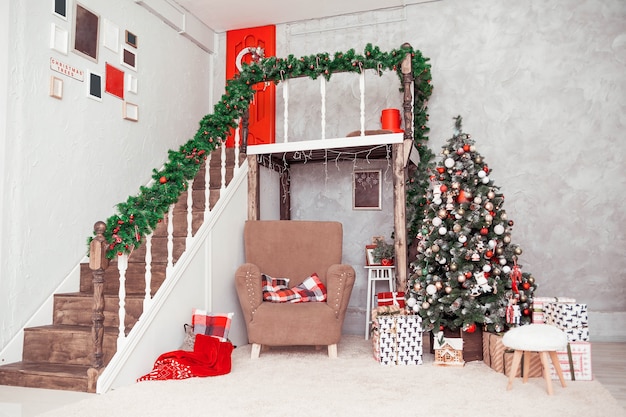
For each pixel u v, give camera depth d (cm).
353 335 542
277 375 351
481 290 392
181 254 400
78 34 425
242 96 484
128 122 490
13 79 365
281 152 513
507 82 546
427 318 398
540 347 301
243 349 455
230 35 646
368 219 575
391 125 490
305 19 615
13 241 361
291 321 401
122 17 485
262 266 462
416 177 538
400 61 471
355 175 580
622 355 427
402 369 370
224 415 263
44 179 388
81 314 380
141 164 509
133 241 330
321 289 441
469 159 414
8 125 359
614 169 516
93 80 441
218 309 445
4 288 351
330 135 599
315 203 596
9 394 310
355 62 475
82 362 347
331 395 300
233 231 479
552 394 301
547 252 528
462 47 561
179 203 487
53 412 269
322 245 465
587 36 529
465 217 398
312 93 611
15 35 368
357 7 583
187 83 599
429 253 407
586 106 525
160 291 363
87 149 435
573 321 352
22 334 361
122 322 332
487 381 334
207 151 423
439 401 287
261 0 563
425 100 553
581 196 523
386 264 510
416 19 576
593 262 517
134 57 500
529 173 536
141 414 265
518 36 546
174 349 380
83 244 427
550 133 532
